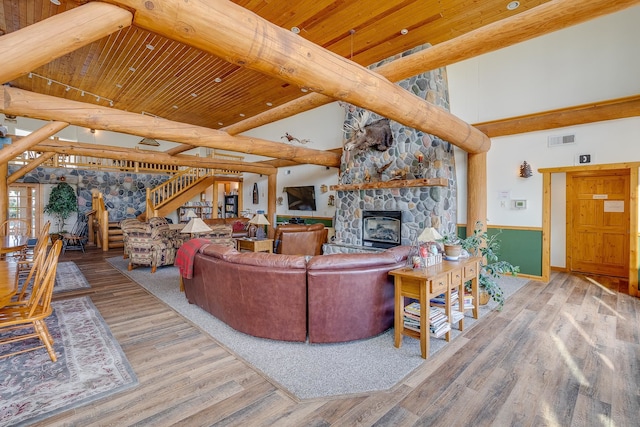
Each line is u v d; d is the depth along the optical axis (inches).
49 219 358.9
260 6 151.7
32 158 347.3
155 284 197.8
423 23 167.6
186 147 275.0
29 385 88.2
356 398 85.3
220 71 206.8
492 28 101.6
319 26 169.9
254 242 260.7
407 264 130.3
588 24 195.0
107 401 82.2
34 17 153.7
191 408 80.2
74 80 222.5
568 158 203.9
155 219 263.6
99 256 294.4
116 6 64.0
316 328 115.3
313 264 113.7
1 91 132.2
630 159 183.6
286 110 177.3
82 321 135.9
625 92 184.2
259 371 98.0
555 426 74.5
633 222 181.3
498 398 85.3
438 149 226.1
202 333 125.6
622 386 90.6
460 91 247.1
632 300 171.6
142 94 247.8
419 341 121.2
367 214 265.6
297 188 368.2
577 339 122.0
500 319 143.6
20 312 99.9
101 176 392.5
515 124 218.8
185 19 66.2
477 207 229.9
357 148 264.2
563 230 251.6
